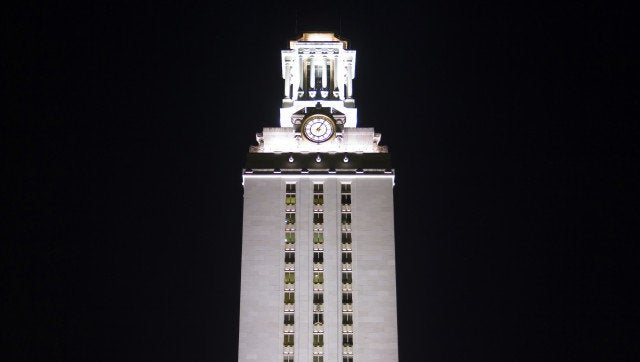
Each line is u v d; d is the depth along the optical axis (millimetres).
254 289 138625
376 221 142750
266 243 141250
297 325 136500
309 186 144875
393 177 145500
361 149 149250
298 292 138375
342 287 138750
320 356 135000
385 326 136625
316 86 164375
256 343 135500
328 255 140625
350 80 160375
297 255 140625
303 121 149625
